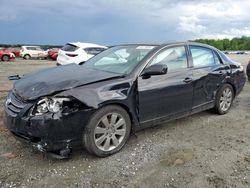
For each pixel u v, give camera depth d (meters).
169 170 3.41
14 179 3.14
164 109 4.35
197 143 4.25
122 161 3.62
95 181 3.14
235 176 3.30
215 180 3.21
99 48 12.14
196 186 3.08
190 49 4.95
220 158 3.76
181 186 3.08
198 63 5.05
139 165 3.52
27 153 3.76
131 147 4.04
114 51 4.91
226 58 5.82
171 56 4.57
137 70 4.04
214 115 5.68
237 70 5.89
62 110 3.26
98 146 3.61
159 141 4.28
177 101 4.52
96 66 4.64
